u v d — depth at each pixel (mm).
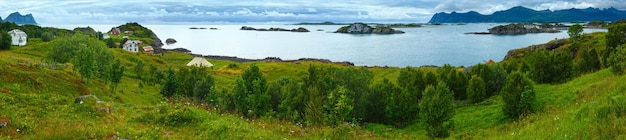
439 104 27766
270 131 21094
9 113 18469
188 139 18109
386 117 36438
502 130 25453
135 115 22453
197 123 20953
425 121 28625
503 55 182625
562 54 46844
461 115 36438
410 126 34375
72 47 90312
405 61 172125
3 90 26328
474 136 25266
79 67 51812
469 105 41219
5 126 16312
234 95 33938
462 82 45781
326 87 36688
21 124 16906
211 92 38125
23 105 21234
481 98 41844
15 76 36844
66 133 15984
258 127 21922
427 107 28406
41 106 21625
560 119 19609
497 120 32500
